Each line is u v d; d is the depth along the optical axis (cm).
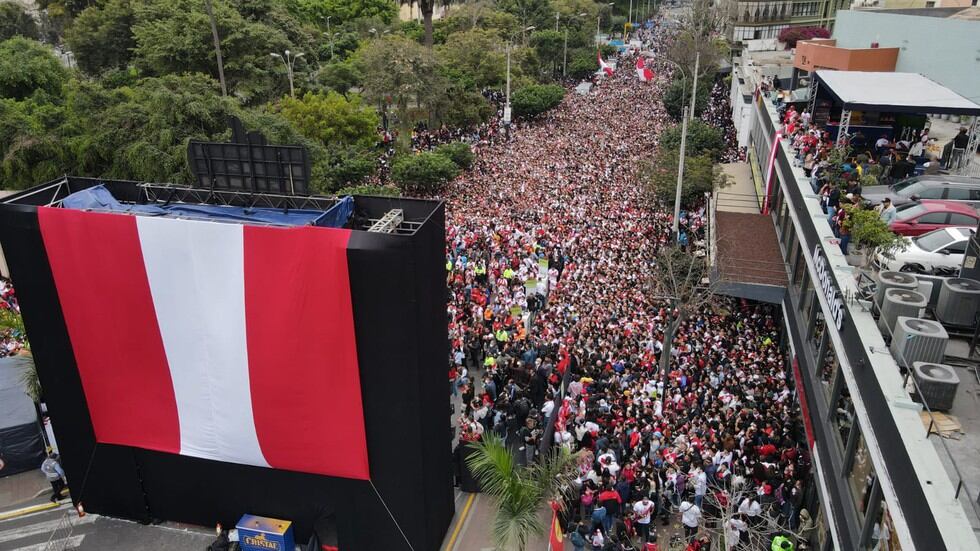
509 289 3269
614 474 1947
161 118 3622
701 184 4131
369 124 5156
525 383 2475
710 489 1922
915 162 2883
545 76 8731
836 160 2536
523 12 10075
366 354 1677
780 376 2591
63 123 3925
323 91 5638
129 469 1969
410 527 1812
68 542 1945
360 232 1595
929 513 1127
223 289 1702
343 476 1795
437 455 1848
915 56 3788
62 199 1964
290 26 6956
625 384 2430
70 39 6812
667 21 14300
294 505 1889
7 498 2170
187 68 5519
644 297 3116
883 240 2023
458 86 6297
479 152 5809
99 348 1842
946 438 1372
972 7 3991
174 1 6475
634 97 8019
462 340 2823
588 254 3603
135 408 1880
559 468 1702
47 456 2306
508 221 4084
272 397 1755
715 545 1653
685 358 2673
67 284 1798
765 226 3472
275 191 1911
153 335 1789
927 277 1858
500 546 1608
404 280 1593
